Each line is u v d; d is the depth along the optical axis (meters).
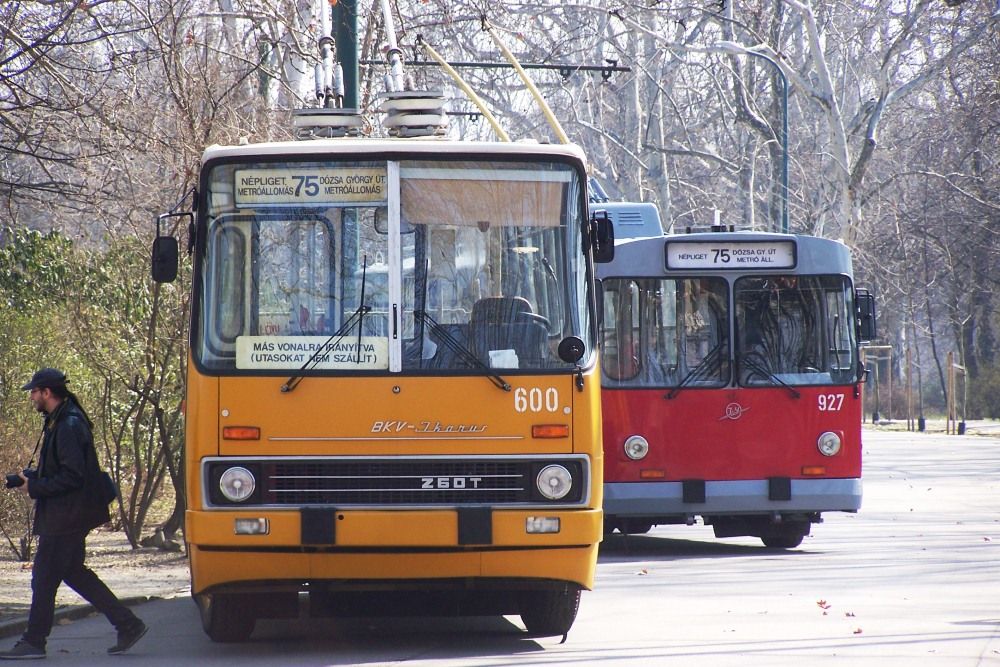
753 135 149.25
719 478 52.56
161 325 60.84
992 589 41.94
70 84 53.53
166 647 33.00
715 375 53.06
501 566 29.53
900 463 112.38
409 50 82.81
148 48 58.69
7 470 58.12
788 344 53.47
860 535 60.38
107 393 61.09
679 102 171.50
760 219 167.12
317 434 29.61
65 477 31.50
